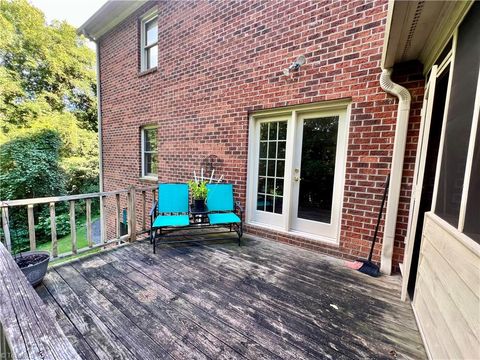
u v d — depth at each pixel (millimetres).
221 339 1459
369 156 2488
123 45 5164
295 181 3121
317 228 2990
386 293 2002
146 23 4883
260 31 3105
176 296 1904
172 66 4223
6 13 9531
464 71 1290
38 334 783
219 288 2035
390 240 2338
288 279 2209
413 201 1991
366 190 2531
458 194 1268
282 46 2939
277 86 3025
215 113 3707
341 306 1813
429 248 1572
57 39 11031
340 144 2762
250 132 3412
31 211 2221
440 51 1739
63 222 8297
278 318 1664
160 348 1381
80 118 11938
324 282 2166
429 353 1315
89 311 1696
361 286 2105
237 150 3506
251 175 3500
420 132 2092
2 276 1146
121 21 5133
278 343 1438
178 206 3326
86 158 10812
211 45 3635
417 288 1731
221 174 3732
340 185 2781
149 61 4953
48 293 1911
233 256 2717
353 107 2529
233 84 3445
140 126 5062
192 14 3824
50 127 8992
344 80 2557
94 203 10406
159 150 4672
